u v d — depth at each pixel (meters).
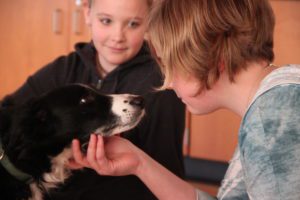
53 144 1.40
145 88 1.57
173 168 1.52
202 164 3.22
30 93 1.73
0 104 1.68
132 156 1.30
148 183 1.31
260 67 1.04
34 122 1.36
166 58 1.08
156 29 1.08
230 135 3.12
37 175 1.42
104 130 1.44
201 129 3.17
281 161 0.85
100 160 1.25
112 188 1.56
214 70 1.03
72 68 1.72
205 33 1.00
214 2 1.00
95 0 1.60
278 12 2.83
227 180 1.29
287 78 0.90
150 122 1.52
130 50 1.61
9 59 3.70
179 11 1.03
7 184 1.37
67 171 1.51
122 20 1.56
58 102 1.40
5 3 3.58
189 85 1.09
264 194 0.86
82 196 1.56
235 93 1.05
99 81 1.66
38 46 3.60
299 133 0.85
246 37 1.01
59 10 3.45
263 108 0.89
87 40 3.44
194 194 1.31
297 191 0.85
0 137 1.36
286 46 2.86
